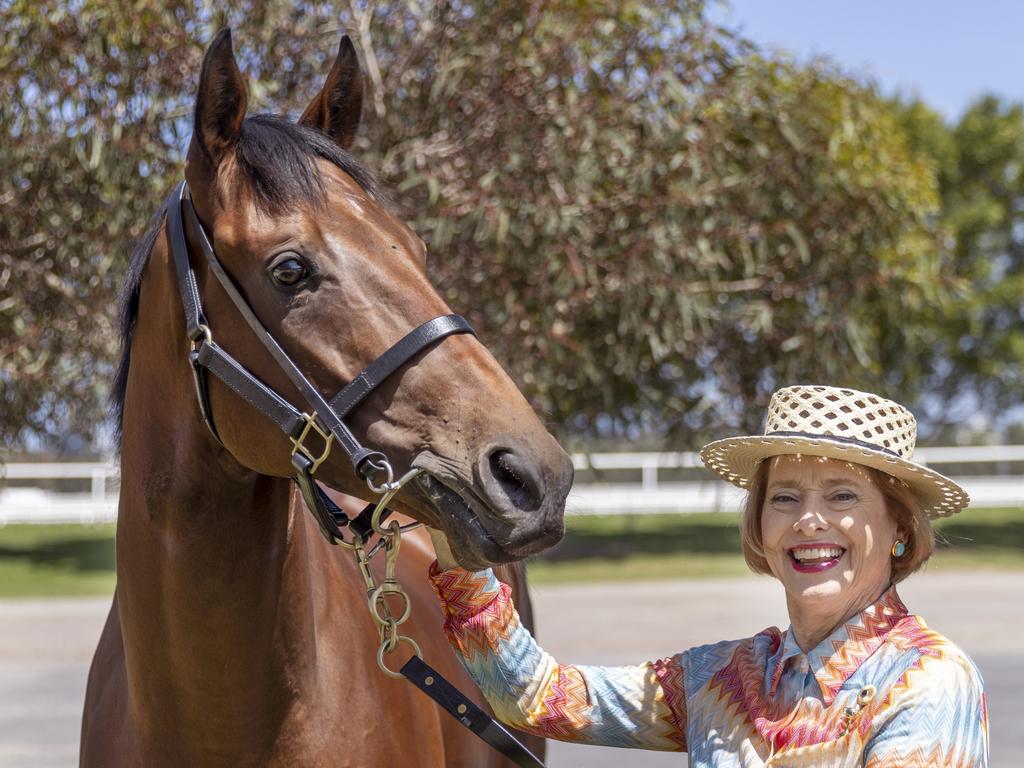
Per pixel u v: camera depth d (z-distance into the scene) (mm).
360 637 2213
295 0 8492
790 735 1749
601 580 11742
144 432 1929
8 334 9289
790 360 12195
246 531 1873
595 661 7156
